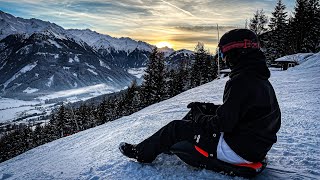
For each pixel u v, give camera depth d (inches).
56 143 307.1
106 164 130.3
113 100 2908.5
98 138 242.8
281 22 2495.1
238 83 87.4
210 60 2728.8
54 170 146.4
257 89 86.7
